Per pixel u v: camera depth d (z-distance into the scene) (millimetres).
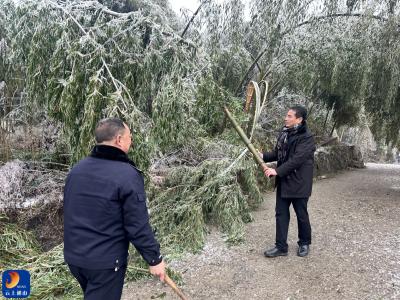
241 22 6074
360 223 4504
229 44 6215
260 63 7512
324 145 8836
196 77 4512
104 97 3596
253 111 5711
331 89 6434
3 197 4035
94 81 3582
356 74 5902
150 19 4312
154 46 4363
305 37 6457
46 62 3912
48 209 4129
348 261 3398
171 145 4570
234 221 4160
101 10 4168
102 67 3732
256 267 3342
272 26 6406
